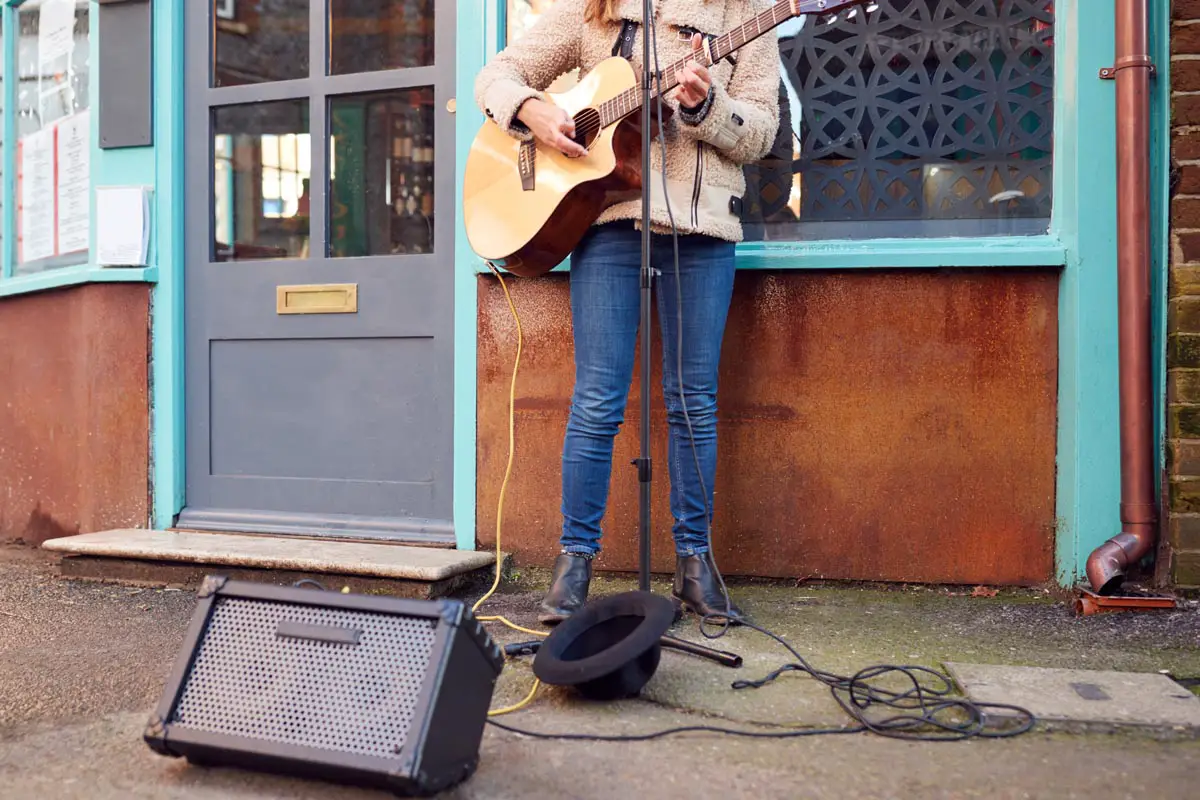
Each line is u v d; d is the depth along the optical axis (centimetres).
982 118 261
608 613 193
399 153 303
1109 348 247
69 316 339
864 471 263
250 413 316
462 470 288
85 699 188
